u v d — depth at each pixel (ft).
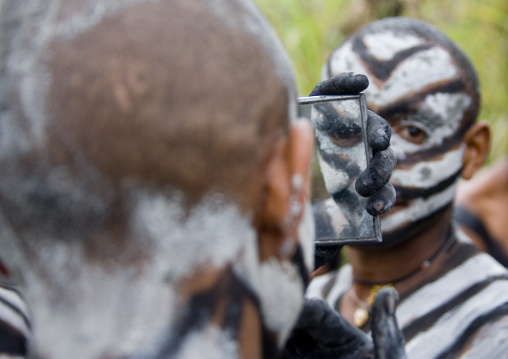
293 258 2.43
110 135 1.99
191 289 2.07
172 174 2.01
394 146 5.14
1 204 2.12
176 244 2.05
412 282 5.08
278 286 2.33
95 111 1.99
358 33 5.49
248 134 2.08
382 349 2.92
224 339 2.08
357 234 3.47
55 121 2.01
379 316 2.96
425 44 5.25
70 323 2.06
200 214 2.05
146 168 2.00
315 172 3.49
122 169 2.00
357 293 5.44
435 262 5.11
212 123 2.02
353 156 3.44
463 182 8.77
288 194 2.23
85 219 2.04
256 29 2.20
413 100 5.12
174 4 2.11
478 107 5.45
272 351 2.35
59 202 2.03
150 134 1.99
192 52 2.05
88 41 2.04
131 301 2.04
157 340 2.02
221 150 2.04
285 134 2.22
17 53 2.09
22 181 2.05
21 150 2.04
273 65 2.19
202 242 2.07
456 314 4.73
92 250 2.05
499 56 12.91
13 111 2.05
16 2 2.18
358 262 5.41
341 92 3.43
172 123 1.99
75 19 2.08
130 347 2.01
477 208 8.34
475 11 13.02
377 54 5.22
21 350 3.49
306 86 11.77
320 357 3.38
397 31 5.34
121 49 2.02
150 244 2.04
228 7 2.18
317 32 12.11
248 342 2.17
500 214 8.26
